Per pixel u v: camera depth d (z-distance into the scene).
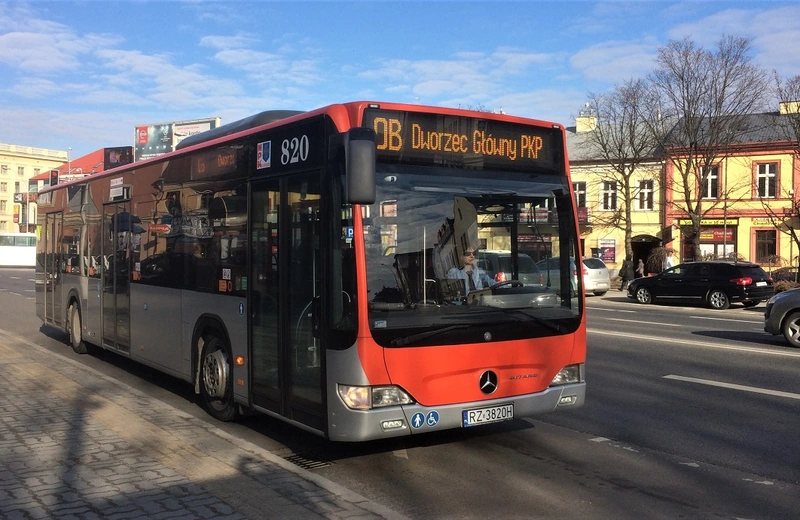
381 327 5.32
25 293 28.08
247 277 6.72
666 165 43.72
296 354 5.94
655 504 5.20
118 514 4.55
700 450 6.62
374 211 5.41
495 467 6.07
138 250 9.32
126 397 7.87
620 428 7.41
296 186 5.96
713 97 36.69
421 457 6.34
